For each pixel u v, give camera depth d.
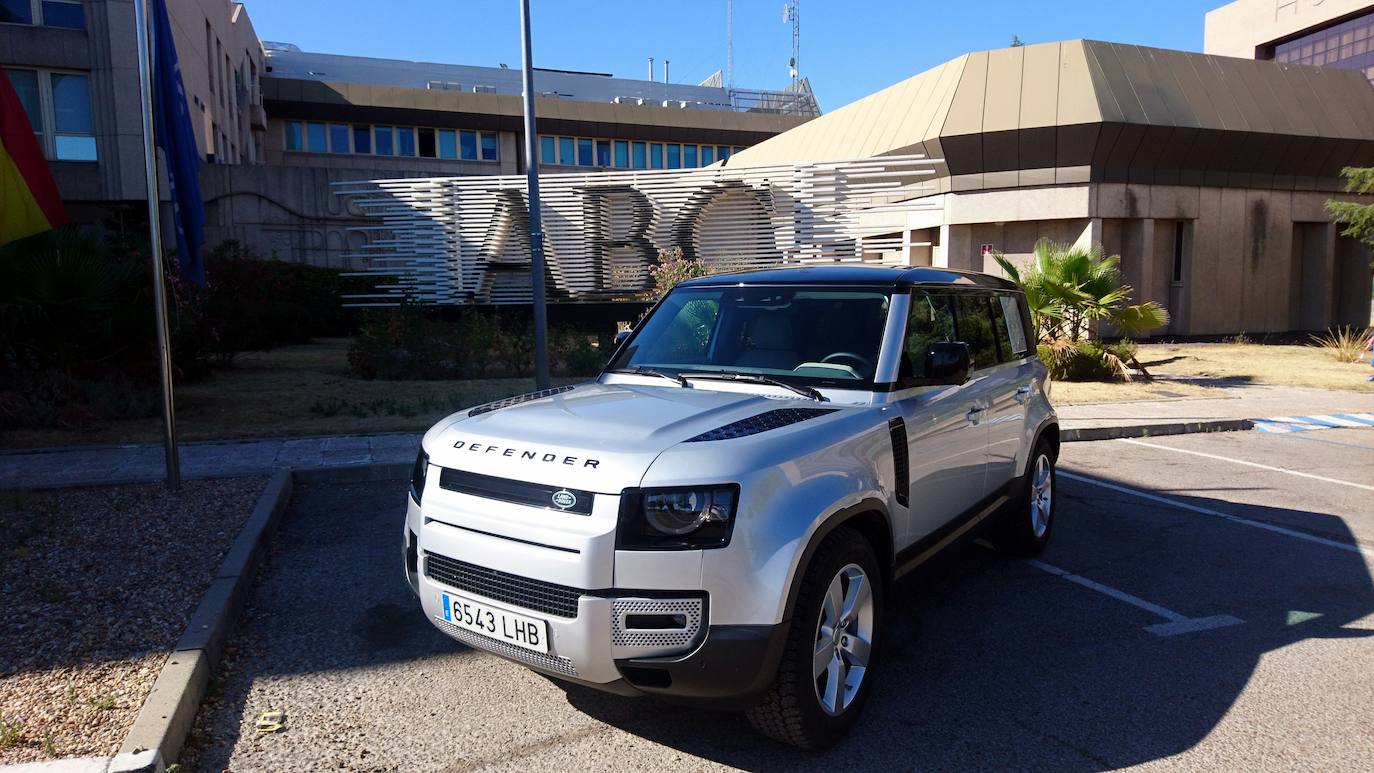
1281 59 36.69
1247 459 9.74
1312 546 6.32
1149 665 4.23
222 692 3.89
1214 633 4.65
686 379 4.32
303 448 8.93
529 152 10.16
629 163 58.44
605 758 3.35
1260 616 4.90
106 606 4.55
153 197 6.93
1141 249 23.64
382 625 4.66
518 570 3.10
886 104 26.25
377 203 16.50
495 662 4.21
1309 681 4.05
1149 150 22.70
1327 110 24.56
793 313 4.46
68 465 8.07
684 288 5.01
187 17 28.86
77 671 3.80
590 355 14.96
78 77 24.89
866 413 3.79
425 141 53.78
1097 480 8.61
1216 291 24.70
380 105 51.66
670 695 3.06
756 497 3.06
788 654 3.12
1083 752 3.41
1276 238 25.25
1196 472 9.00
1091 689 3.96
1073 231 23.31
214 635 4.18
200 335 13.77
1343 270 27.59
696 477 3.00
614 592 2.97
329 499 7.39
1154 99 22.52
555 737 3.51
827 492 3.29
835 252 16.73
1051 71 22.56
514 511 3.14
